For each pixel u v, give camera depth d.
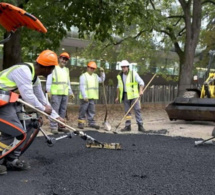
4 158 4.64
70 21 11.34
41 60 4.57
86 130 8.60
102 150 5.86
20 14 4.34
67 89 8.40
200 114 10.11
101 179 4.20
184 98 10.52
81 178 4.24
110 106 18.97
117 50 20.72
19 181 4.15
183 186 3.94
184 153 5.69
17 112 4.54
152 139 7.19
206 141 6.67
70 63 22.22
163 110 17.73
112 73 23.78
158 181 4.12
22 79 4.38
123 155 5.46
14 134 4.24
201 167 4.79
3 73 4.43
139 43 18.27
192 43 17.47
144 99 23.80
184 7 17.53
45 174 4.47
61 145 6.30
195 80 11.52
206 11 20.59
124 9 11.43
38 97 4.96
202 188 3.88
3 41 4.77
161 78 29.14
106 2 11.00
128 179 4.19
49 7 10.57
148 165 4.86
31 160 5.20
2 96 4.23
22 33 10.87
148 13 12.11
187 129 9.36
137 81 8.88
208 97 10.73
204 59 20.75
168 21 20.08
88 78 9.06
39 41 10.94
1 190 3.80
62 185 3.98
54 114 5.26
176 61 23.66
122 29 11.59
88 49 19.81
